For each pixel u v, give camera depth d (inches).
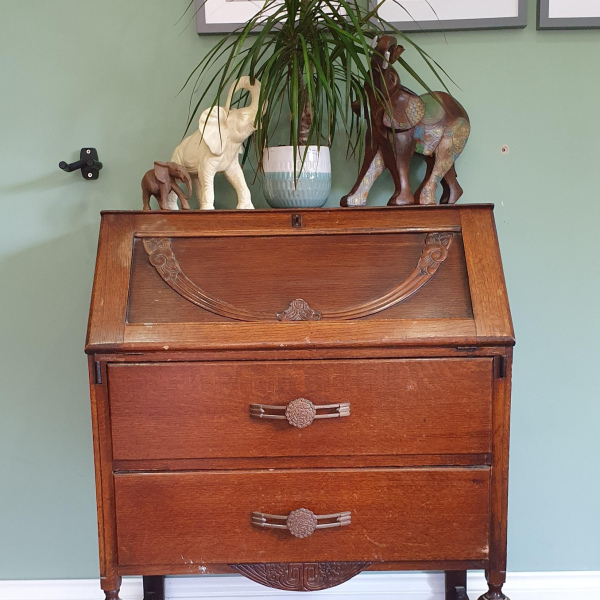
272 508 42.6
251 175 57.1
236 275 43.9
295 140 43.6
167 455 42.2
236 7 55.4
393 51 47.9
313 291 43.3
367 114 50.4
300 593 61.5
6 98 57.0
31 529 61.3
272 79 49.6
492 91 56.5
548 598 60.6
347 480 42.5
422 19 55.2
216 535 42.7
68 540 61.3
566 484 60.1
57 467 60.6
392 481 42.5
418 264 44.1
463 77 56.4
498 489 42.6
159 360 41.6
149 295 43.2
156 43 56.4
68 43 56.5
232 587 61.3
